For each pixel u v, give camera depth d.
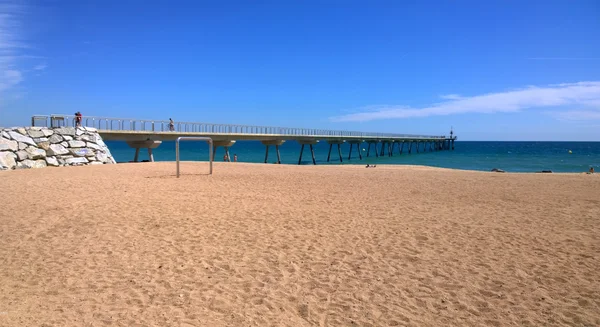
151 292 4.34
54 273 4.84
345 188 12.35
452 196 10.92
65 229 6.64
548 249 5.93
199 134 34.66
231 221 7.41
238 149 97.44
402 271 5.02
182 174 15.66
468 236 6.61
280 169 20.31
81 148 20.88
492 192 11.81
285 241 6.21
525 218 8.05
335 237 6.47
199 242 6.09
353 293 4.38
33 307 3.98
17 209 8.08
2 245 5.81
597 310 4.02
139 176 14.48
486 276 4.87
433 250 5.85
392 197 10.59
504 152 86.06
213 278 4.74
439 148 99.25
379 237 6.50
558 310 4.02
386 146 122.62
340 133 58.94
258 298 4.23
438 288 4.53
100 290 4.39
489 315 3.92
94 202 8.89
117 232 6.52
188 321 3.72
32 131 19.53
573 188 13.00
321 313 3.94
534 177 17.05
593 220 7.91
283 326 3.67
